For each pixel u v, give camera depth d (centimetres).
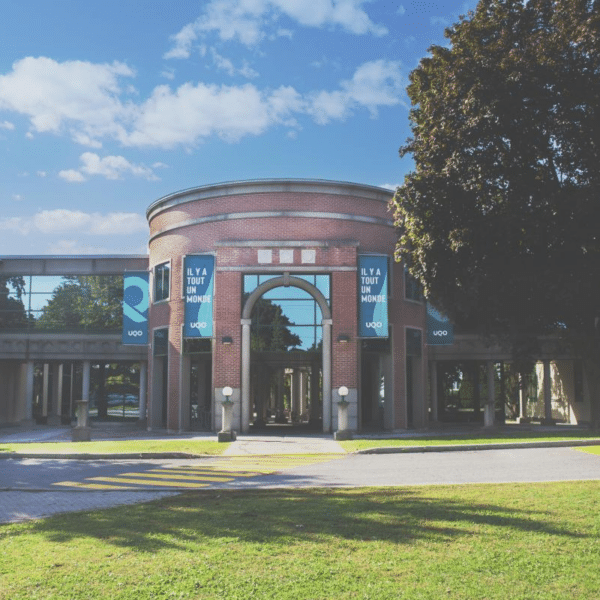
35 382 3962
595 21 1866
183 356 2914
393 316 2917
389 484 1235
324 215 2816
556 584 568
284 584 576
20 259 3678
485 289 2191
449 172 2145
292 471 1502
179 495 1136
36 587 579
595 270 2009
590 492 1037
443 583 573
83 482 1370
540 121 2020
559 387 4031
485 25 2188
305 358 3216
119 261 3672
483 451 1872
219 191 2866
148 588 570
